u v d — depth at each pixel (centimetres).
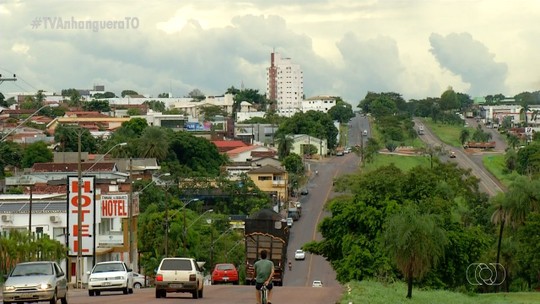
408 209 7969
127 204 12500
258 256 10669
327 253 11538
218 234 17500
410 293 7844
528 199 13350
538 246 12700
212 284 10575
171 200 19138
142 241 14762
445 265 10688
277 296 6900
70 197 10556
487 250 12519
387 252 8225
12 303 5647
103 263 7675
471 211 17875
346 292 7038
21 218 12662
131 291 7806
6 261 10012
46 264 5803
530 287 13212
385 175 12838
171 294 7381
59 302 6028
